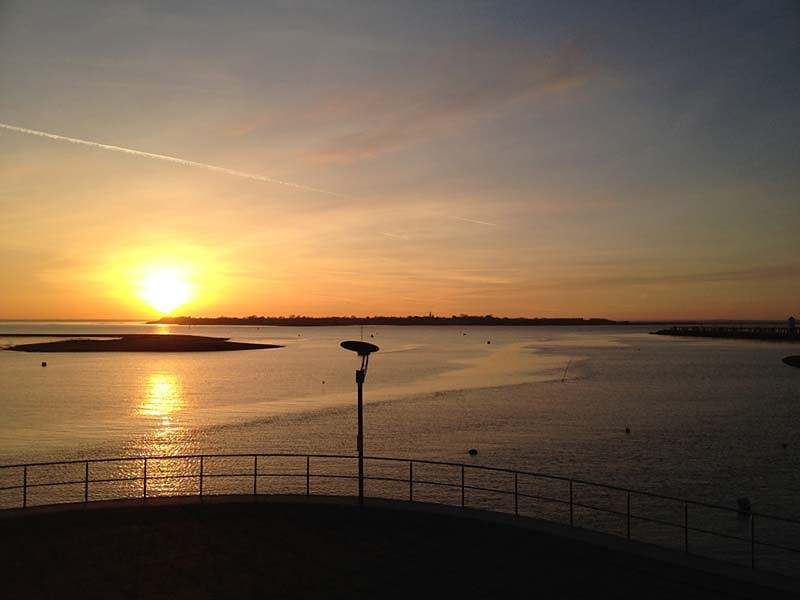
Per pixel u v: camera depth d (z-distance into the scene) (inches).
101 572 511.2
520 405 2447.1
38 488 1280.8
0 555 544.4
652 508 1189.1
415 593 473.4
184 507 642.8
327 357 5575.8
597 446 1689.2
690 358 5231.3
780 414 2218.3
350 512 629.9
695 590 472.4
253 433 1888.5
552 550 549.3
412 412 2279.8
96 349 6476.4
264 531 601.3
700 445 1700.3
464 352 6333.7
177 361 5098.4
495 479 1371.8
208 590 479.8
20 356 5615.2
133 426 2018.9
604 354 5846.5
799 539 1051.9
